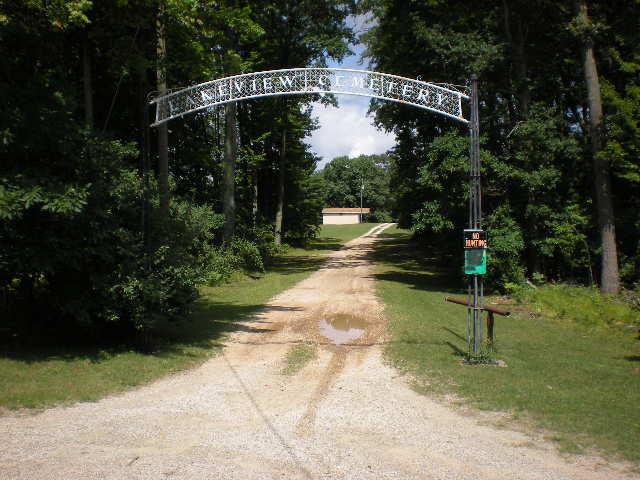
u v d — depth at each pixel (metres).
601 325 12.62
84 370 7.86
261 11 23.28
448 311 14.75
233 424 5.83
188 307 10.33
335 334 11.45
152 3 10.21
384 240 53.97
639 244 19.05
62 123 8.63
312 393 7.12
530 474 4.60
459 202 17.66
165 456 4.90
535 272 18.86
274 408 6.44
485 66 17.36
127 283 8.88
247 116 30.61
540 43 20.70
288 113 32.31
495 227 18.05
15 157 8.33
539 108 17.97
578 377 7.88
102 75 14.54
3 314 10.24
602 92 17.45
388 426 5.81
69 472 4.50
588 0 18.97
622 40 17.69
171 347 9.80
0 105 8.04
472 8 20.12
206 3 12.08
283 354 9.54
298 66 27.58
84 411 6.20
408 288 20.27
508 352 9.59
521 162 18.02
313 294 18.39
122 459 4.81
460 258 19.55
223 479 4.41
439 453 5.05
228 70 16.02
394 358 9.11
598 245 19.12
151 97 12.57
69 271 8.88
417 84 9.77
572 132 21.52
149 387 7.32
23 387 6.89
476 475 4.57
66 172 8.70
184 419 5.98
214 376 8.01
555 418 6.04
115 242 9.07
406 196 22.69
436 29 18.28
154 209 10.79
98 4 9.99
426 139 22.83
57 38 9.84
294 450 5.09
